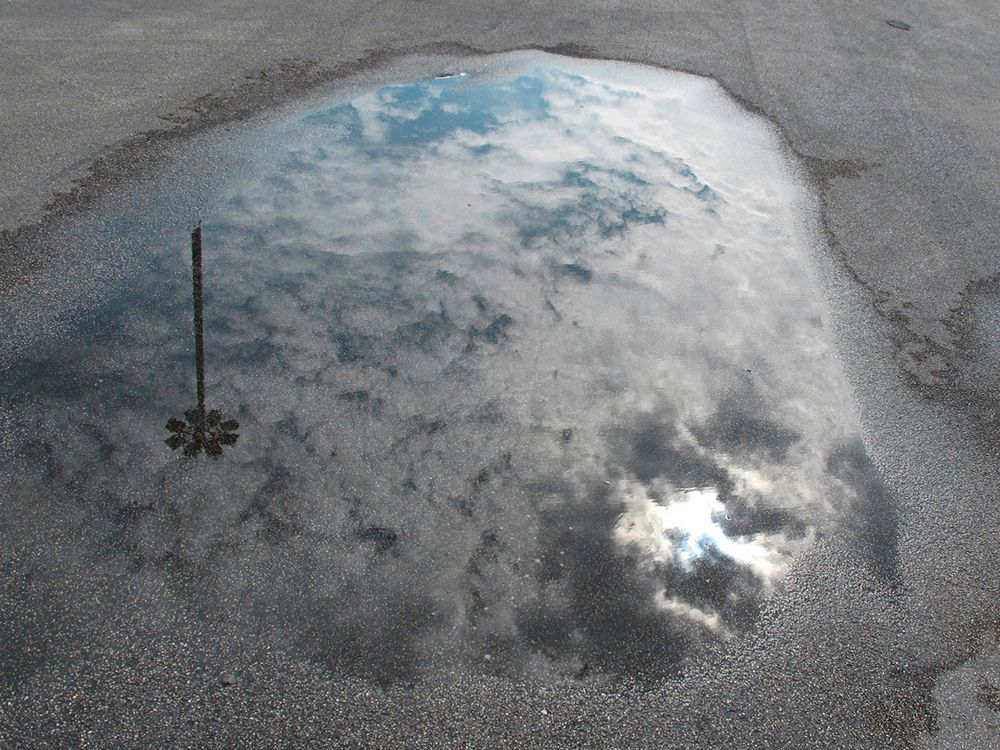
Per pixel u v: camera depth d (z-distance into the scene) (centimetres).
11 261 348
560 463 285
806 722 213
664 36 674
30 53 534
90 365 304
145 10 622
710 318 364
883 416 317
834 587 250
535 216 427
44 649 212
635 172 478
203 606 227
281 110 500
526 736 203
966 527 274
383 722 204
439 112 525
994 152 541
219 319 334
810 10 779
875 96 606
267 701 206
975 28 780
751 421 310
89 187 404
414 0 688
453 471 277
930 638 237
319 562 242
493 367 324
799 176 489
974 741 211
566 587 242
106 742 194
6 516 245
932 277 406
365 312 347
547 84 577
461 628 228
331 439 284
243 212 405
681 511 271
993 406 327
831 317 371
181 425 283
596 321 356
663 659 225
